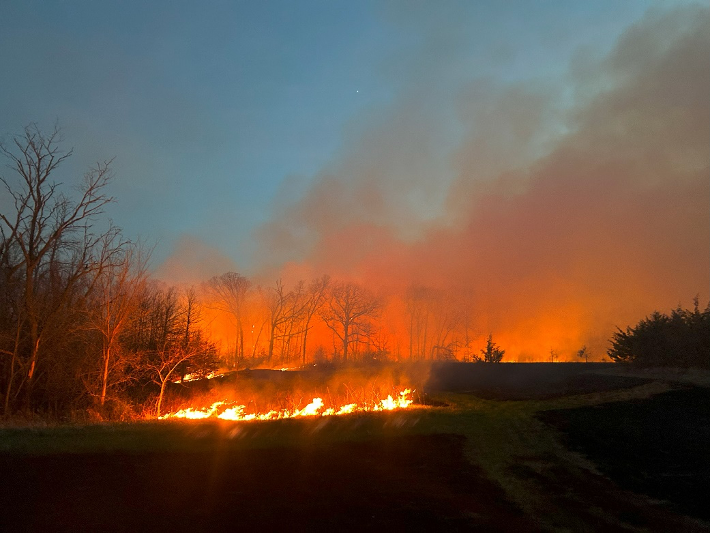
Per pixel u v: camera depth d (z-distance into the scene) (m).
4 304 23.39
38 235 23.58
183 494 8.91
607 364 32.47
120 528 7.31
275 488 9.55
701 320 25.61
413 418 17.45
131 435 13.27
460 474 11.26
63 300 23.72
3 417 19.97
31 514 7.58
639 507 9.48
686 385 21.31
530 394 22.56
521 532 8.16
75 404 23.19
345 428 15.56
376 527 7.98
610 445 13.81
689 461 12.39
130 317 24.95
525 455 13.02
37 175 23.25
